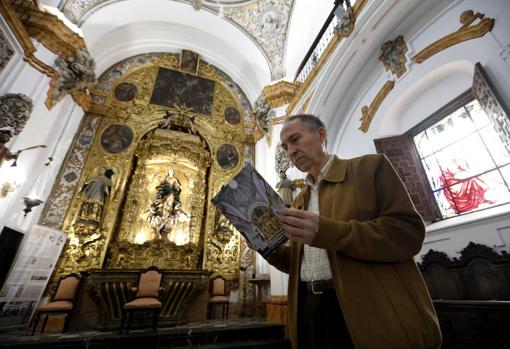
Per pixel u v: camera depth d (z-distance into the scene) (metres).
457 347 2.92
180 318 5.92
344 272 0.94
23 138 5.37
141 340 4.14
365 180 1.08
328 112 6.66
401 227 0.89
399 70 5.21
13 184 5.13
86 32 7.44
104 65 8.80
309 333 1.06
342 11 6.02
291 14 8.63
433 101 4.86
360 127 6.00
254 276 7.57
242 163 9.39
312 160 1.34
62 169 6.88
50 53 6.04
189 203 8.27
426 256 4.00
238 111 10.38
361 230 0.87
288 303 1.25
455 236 3.83
